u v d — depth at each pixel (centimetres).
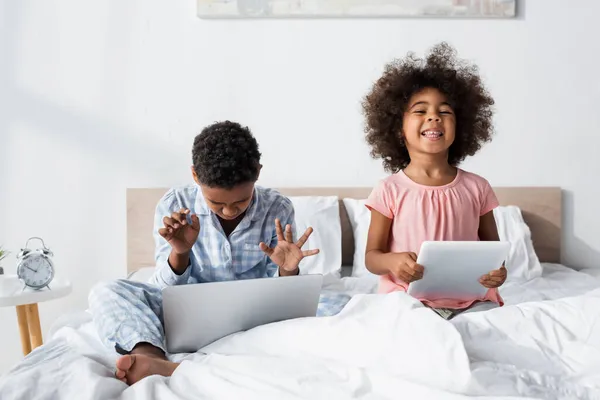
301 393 100
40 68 278
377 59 282
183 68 280
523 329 117
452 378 100
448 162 191
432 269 148
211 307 137
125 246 282
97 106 280
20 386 109
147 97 280
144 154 281
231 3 277
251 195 150
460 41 283
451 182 173
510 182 286
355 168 284
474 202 173
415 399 95
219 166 140
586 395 105
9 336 282
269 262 171
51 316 283
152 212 277
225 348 130
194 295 135
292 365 109
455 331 105
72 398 107
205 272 164
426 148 170
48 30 277
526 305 126
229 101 282
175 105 281
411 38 282
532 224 282
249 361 112
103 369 120
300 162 284
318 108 282
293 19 281
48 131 279
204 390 106
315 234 256
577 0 282
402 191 172
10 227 280
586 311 122
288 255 144
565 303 125
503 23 282
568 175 287
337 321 118
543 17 283
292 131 283
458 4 279
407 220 170
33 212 281
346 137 283
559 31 283
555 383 107
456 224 169
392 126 185
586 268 285
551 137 286
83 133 280
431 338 106
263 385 102
